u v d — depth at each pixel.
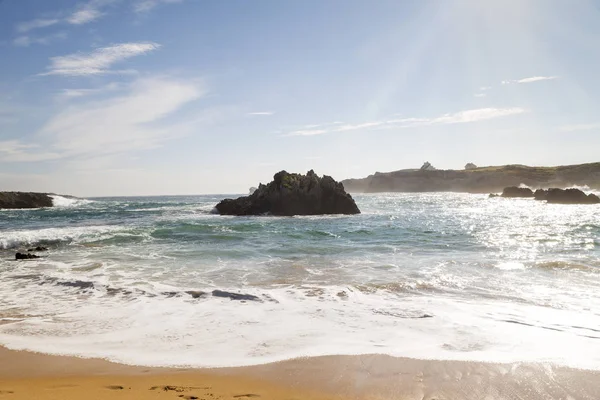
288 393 5.13
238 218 39.06
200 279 12.18
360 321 8.04
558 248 18.12
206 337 7.23
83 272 13.37
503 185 139.88
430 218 38.12
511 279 11.84
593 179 122.69
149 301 9.66
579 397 4.93
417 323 7.89
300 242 20.94
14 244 20.19
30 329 7.69
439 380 5.43
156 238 22.62
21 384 5.36
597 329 7.45
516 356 6.21
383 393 5.11
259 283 11.57
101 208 57.03
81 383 5.40
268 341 7.00
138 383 5.41
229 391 5.17
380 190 177.38
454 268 13.62
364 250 18.05
